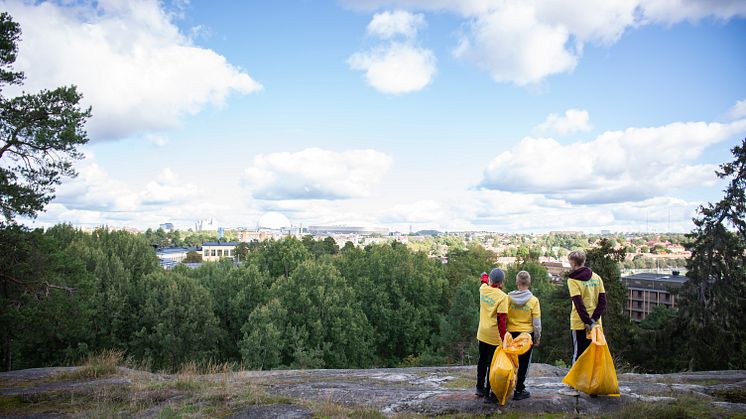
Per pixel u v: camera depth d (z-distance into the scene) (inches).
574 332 245.6
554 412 219.3
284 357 1504.7
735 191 1050.7
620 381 293.0
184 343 1387.8
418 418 222.1
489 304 228.1
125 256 1747.0
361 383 309.1
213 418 232.1
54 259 736.3
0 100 603.5
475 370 351.6
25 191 615.5
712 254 1061.1
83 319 783.7
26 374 345.4
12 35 607.8
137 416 239.6
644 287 3014.3
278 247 2108.8
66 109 627.5
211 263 2295.8
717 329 1027.9
